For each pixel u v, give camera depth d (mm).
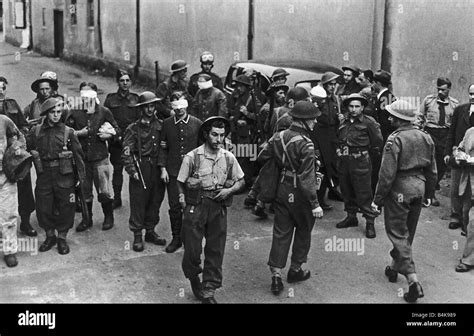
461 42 9664
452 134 7906
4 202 6484
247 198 8516
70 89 18875
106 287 6180
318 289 6207
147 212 7207
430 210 8516
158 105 8312
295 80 9766
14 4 30844
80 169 7020
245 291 6152
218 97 8391
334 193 8938
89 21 23156
